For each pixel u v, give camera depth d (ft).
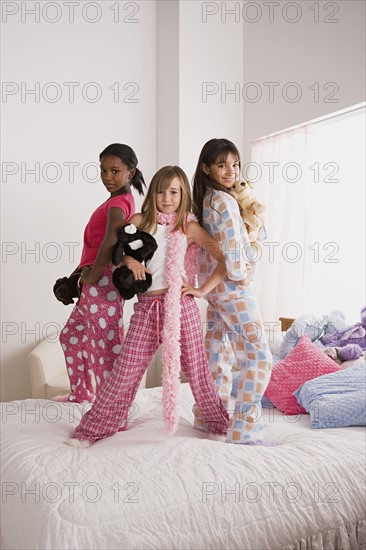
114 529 5.24
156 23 14.35
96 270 7.82
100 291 8.16
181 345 7.22
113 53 13.84
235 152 7.63
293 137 12.75
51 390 11.19
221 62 14.19
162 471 5.98
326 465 6.40
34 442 6.91
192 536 5.41
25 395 13.11
